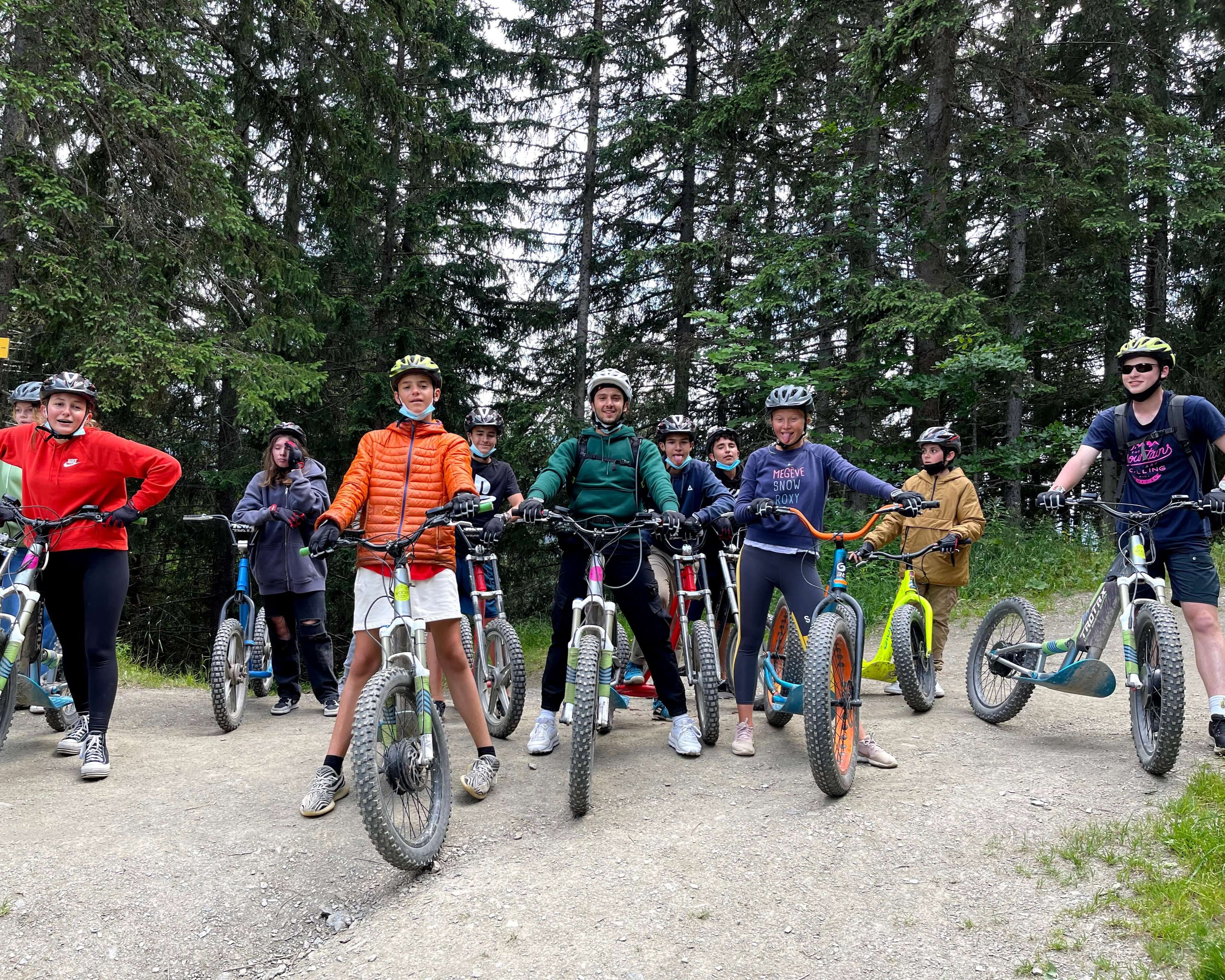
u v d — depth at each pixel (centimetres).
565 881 326
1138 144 1132
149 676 797
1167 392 429
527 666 1001
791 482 457
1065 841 340
